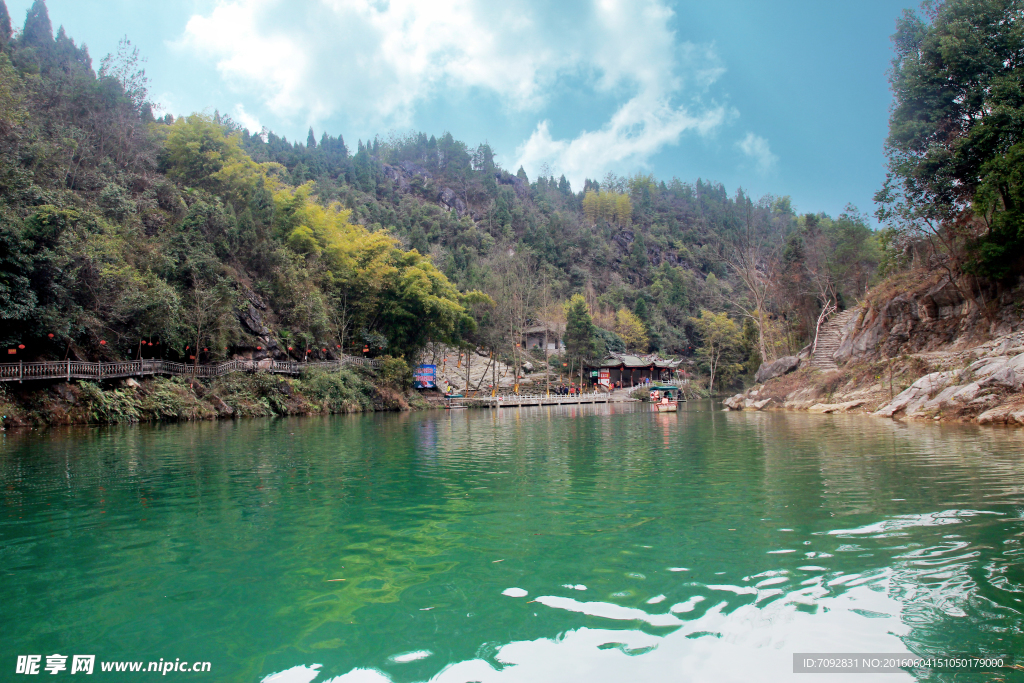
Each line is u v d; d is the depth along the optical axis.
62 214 28.62
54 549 7.79
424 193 174.50
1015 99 27.89
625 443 20.83
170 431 26.06
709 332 101.38
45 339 28.00
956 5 29.91
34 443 20.50
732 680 4.26
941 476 11.67
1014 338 25.17
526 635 5.11
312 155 159.62
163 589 6.35
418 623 5.43
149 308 33.75
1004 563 6.48
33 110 39.22
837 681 4.21
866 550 7.08
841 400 35.19
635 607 5.64
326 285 54.62
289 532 8.55
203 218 43.66
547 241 144.62
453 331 65.81
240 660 4.80
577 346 80.69
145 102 52.34
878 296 40.69
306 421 34.81
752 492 10.85
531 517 9.26
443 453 18.16
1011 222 26.75
